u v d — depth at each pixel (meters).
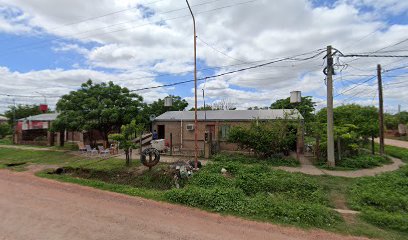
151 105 35.06
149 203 7.98
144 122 24.62
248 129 16.42
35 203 7.80
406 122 41.75
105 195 8.87
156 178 12.02
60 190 9.52
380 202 7.83
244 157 16.22
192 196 8.11
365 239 5.56
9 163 16.20
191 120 22.09
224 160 15.57
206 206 7.64
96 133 25.36
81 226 6.00
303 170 13.48
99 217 6.65
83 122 21.19
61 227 5.91
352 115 19.30
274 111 22.08
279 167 14.21
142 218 6.65
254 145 16.03
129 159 16.45
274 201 7.64
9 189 9.62
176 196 8.22
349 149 16.48
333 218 6.68
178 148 20.83
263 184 9.70
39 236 5.38
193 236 5.59
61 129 22.66
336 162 14.66
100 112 21.34
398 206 7.69
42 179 11.46
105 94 22.97
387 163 15.82
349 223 6.46
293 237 5.62
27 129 27.94
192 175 11.69
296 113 19.11
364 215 6.85
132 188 9.86
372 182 10.33
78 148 22.66
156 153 13.58
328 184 10.66
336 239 5.54
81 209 7.29
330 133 14.15
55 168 14.31
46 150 21.73
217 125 20.78
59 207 7.44
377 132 19.00
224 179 10.64
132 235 5.55
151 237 5.47
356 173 12.75
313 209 6.93
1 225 6.00
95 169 13.94
